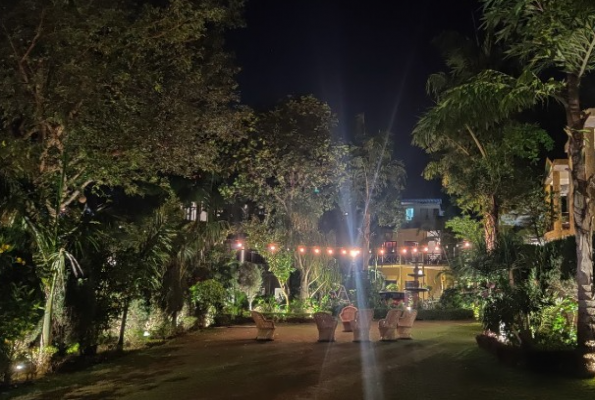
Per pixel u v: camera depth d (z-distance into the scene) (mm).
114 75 10984
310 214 24516
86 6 10305
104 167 11234
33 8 9906
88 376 10148
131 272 12711
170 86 12602
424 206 49062
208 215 24375
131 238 13883
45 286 10398
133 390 8938
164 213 15383
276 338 16922
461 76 19406
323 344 15281
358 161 31719
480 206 21344
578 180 10570
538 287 12039
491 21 10797
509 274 12781
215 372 10648
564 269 12133
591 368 9734
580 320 10289
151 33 11820
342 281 26875
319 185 24250
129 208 17422
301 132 23969
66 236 10938
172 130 12758
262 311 24375
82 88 10648
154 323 16234
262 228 24109
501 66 18953
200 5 11891
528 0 10133
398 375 10258
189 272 20797
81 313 11445
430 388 9047
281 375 10312
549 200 19125
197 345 15141
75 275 11164
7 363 8984
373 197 34188
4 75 10312
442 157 24547
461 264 16344
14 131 11672
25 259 10352
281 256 24281
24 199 9641
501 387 9047
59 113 10539
